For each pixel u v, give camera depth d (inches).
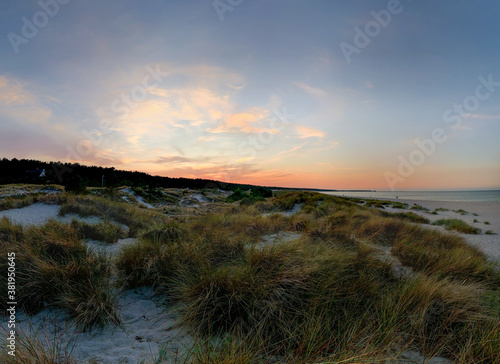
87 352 90.0
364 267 159.2
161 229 256.7
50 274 132.5
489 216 813.9
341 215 352.8
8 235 195.8
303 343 91.1
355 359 81.5
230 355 82.2
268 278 127.1
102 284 139.5
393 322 103.5
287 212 636.1
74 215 432.8
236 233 269.0
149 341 99.9
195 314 110.3
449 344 98.6
